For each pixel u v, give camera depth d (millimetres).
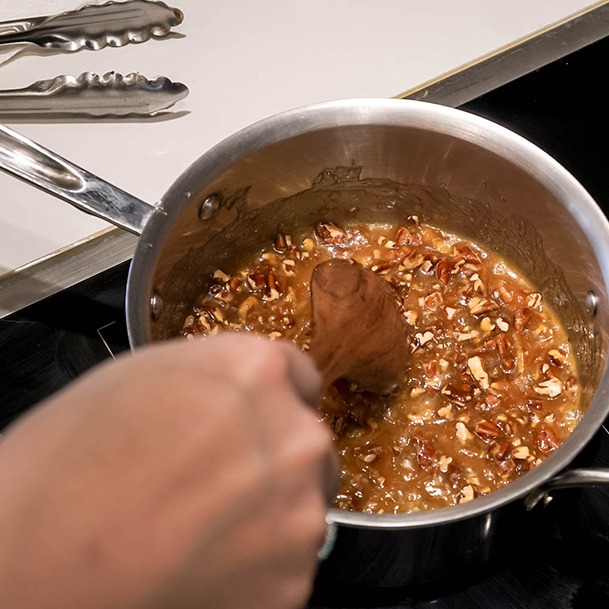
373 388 709
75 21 882
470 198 765
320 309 682
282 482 386
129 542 339
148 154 836
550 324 767
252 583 383
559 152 831
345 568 675
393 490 707
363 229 812
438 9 906
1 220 810
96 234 804
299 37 894
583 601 695
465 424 725
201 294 784
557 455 613
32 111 849
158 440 356
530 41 886
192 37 896
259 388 395
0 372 755
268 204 771
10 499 336
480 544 669
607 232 680
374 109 720
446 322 768
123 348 763
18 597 328
